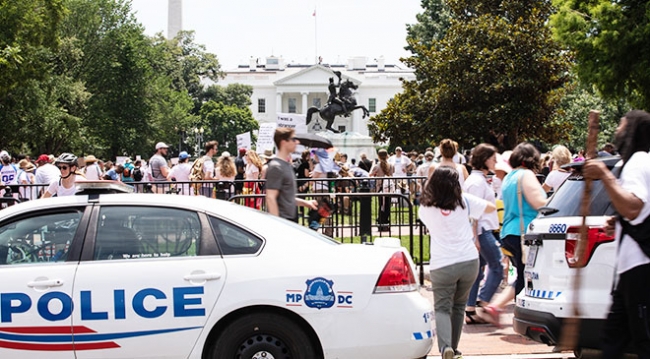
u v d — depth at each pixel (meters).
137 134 65.25
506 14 32.72
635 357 5.45
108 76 63.16
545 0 31.36
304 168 19.39
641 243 4.71
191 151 100.00
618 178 4.95
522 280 7.94
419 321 5.72
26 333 5.54
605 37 19.73
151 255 5.71
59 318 5.53
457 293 6.71
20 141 50.38
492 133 28.70
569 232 5.76
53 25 36.19
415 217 13.79
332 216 12.45
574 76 28.33
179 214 5.84
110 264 5.64
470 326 8.52
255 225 5.84
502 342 7.74
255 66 140.25
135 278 5.59
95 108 62.59
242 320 5.62
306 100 120.81
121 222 5.81
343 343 5.60
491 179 10.57
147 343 5.55
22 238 5.78
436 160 20.66
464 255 6.50
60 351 5.54
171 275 5.60
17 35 33.41
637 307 4.73
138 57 64.88
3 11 32.19
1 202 12.60
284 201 7.50
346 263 5.72
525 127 30.72
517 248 7.90
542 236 6.03
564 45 21.62
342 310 5.62
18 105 48.00
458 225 6.52
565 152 9.73
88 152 60.84
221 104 110.88
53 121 50.62
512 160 8.05
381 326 5.63
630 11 19.92
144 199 5.91
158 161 16.81
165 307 5.56
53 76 55.59
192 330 5.57
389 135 33.03
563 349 5.65
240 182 13.32
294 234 5.88
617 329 4.90
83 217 5.82
